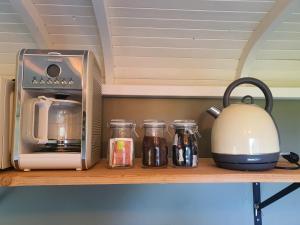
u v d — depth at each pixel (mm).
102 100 1189
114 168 850
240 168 807
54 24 1020
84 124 794
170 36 1076
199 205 1157
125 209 1132
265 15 988
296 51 1184
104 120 1186
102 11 900
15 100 779
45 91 814
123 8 942
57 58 788
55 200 1113
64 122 882
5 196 1099
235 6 950
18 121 775
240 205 1174
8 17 984
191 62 1191
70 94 845
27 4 902
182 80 1251
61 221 1109
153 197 1143
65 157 784
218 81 1258
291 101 1278
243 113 835
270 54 1188
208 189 1165
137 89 1152
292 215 1198
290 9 907
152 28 1036
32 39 1075
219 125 868
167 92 1163
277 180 773
